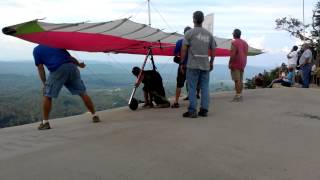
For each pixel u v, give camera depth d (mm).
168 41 8656
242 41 8766
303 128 6051
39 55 6656
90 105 7031
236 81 8938
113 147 5004
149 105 8633
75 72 6824
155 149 4840
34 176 4129
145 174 4055
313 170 4148
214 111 7609
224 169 4168
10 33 6164
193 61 6766
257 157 4559
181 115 7223
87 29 6746
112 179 3955
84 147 5082
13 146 5512
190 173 4066
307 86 12883
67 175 4105
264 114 7238
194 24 6840
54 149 5105
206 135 5496
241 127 6055
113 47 8727
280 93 10602
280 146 5008
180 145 4984
